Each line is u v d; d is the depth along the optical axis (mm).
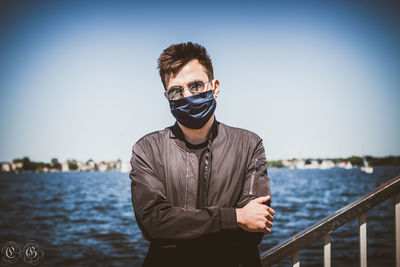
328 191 72875
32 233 30250
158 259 1571
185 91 1695
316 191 73500
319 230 1769
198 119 1659
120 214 45062
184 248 1532
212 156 1660
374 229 26250
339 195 63969
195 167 1646
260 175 1684
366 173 181750
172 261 1544
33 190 98188
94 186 117500
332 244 21156
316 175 163625
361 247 1774
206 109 1673
